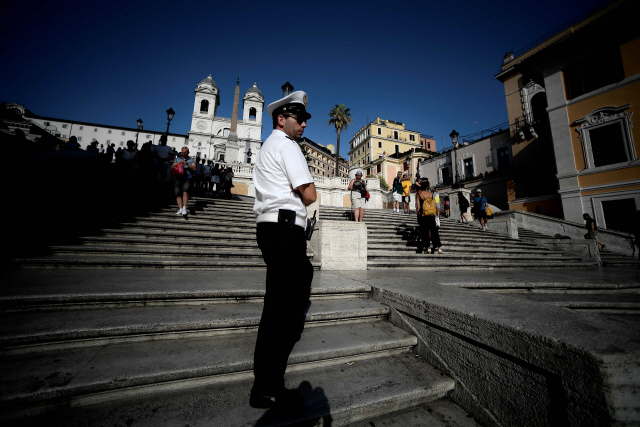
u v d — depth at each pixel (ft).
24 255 11.42
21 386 3.98
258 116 165.58
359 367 6.11
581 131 42.32
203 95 160.66
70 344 5.35
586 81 42.29
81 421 3.91
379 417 5.00
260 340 4.55
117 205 20.56
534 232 38.58
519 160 64.59
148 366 4.84
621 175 38.01
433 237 20.89
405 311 7.53
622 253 32.63
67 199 17.60
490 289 11.94
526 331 4.48
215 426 3.99
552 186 55.21
